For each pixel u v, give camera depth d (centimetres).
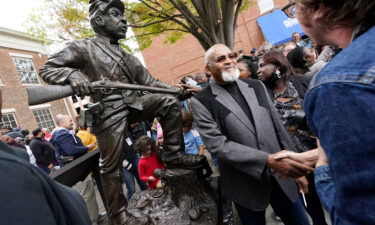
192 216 226
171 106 250
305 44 479
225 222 271
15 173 63
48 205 69
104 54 229
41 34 495
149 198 269
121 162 231
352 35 64
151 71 1473
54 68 208
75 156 397
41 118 1522
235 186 186
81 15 476
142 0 445
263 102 187
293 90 215
